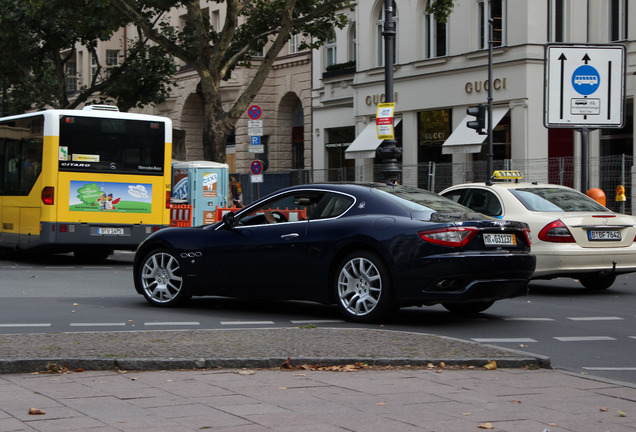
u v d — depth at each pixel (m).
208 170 30.45
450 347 8.66
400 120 39.59
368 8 40.75
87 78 63.16
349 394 6.86
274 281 11.73
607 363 8.81
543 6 34.00
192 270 12.41
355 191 11.46
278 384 7.19
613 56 21.81
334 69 43.06
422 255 10.56
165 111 55.34
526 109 33.91
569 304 13.75
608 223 14.48
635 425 6.08
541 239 14.27
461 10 36.41
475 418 6.18
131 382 7.20
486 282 10.64
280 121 48.09
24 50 39.06
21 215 21.05
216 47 31.36
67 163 20.38
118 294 14.80
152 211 21.36
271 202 12.05
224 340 8.88
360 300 11.08
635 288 16.30
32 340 8.74
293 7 31.14
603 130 33.41
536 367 8.12
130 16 31.00
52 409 6.25
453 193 15.93
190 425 5.84
